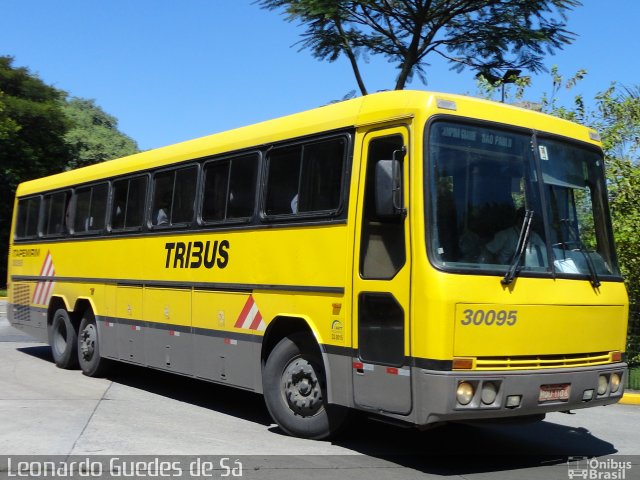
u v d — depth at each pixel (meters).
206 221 8.95
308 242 7.39
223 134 8.99
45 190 13.47
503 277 6.29
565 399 6.53
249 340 8.07
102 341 11.16
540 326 6.44
